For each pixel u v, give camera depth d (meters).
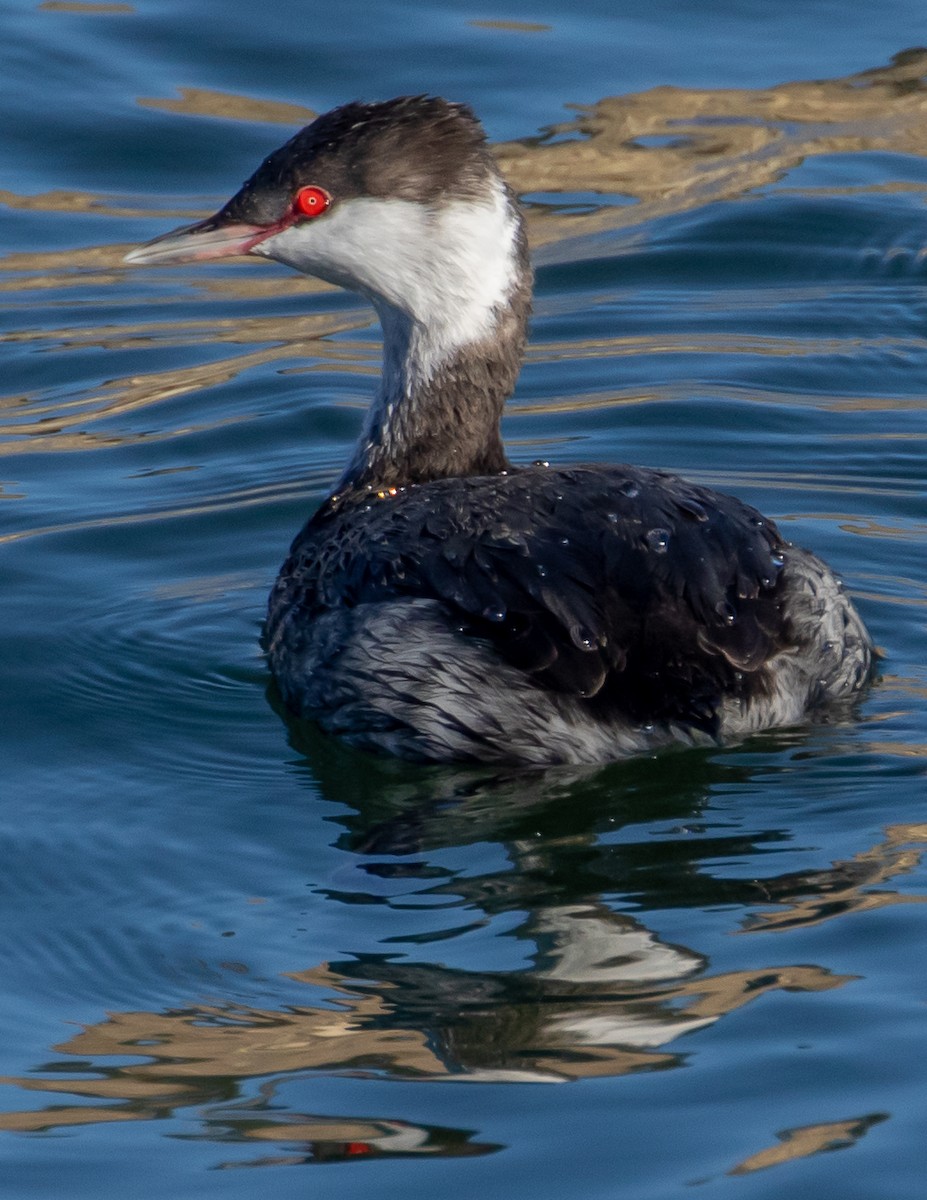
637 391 16.06
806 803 10.05
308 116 20.09
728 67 21.17
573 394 16.05
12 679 11.95
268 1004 8.68
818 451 15.12
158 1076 8.20
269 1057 8.30
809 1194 7.13
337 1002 8.66
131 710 11.62
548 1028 8.30
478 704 10.30
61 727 11.41
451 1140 7.61
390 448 12.50
